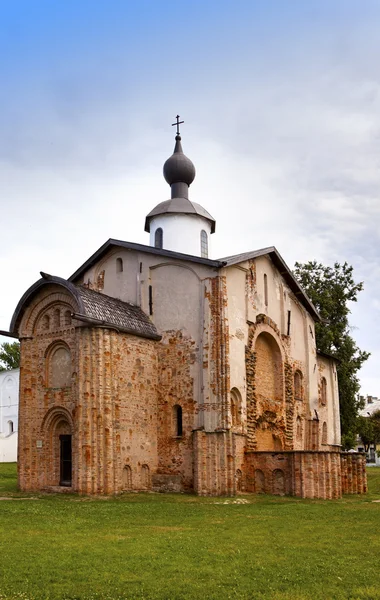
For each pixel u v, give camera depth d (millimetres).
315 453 23734
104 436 22250
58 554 11297
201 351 25281
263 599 8711
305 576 9922
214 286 25547
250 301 28031
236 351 26172
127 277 28359
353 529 14719
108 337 23062
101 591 9047
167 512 17656
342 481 26891
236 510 18500
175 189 34406
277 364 30609
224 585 9398
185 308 26141
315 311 34812
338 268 47125
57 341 24688
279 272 31781
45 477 24109
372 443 69062
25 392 24922
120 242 28250
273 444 29484
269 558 11180
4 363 66938
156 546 12133
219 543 12570
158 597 8789
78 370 22672
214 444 23766
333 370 40719
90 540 12766
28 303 25438
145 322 26219
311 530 14508
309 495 23422
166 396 25797
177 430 25516
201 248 33500
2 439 47844
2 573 9969
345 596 8883
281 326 31344
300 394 33062
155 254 27188
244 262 27875
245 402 26312
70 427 24125
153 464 25172
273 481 24734
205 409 24547
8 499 21094
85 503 19672
